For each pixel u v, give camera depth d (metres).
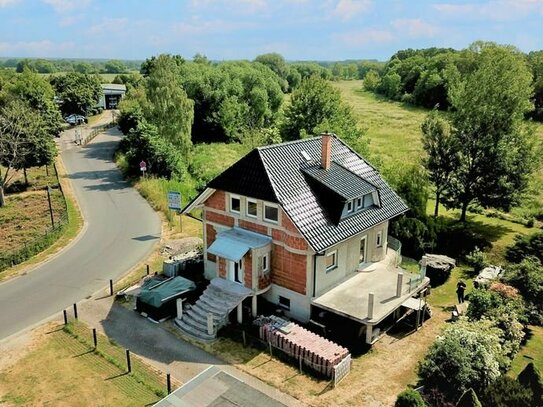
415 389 22.48
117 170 67.31
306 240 27.02
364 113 122.69
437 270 36.06
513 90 44.03
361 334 27.70
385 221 33.22
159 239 42.78
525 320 28.53
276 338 26.22
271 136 73.75
